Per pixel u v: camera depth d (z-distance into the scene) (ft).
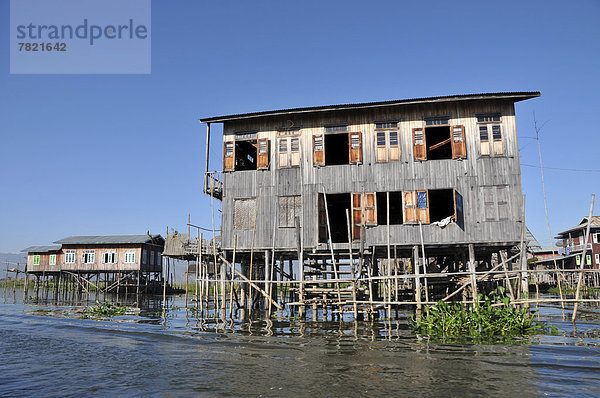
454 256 80.69
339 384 27.37
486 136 64.18
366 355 35.53
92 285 175.52
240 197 70.13
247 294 86.07
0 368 33.94
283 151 69.97
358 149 67.26
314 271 65.46
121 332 51.31
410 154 65.72
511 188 62.23
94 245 161.79
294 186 68.59
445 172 64.28
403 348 38.22
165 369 32.53
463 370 30.12
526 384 26.71
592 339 41.98
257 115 69.67
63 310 86.74
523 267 57.47
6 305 103.24
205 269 82.43
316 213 66.69
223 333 49.34
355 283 60.49
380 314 71.05
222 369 31.96
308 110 68.23
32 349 41.55
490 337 43.91
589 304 90.27
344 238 91.09
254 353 37.37
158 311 82.53
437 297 78.18
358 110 68.44
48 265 164.04
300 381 28.27
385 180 65.77
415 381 27.68
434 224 63.05
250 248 68.49
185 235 81.51
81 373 31.99
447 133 73.92
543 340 41.60
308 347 39.55
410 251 70.13
